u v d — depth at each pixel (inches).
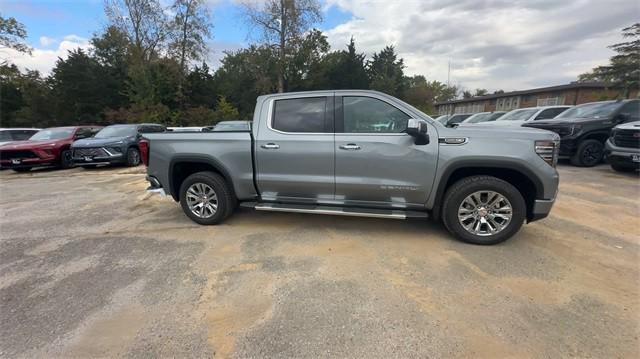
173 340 81.4
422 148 132.4
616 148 274.4
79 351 78.5
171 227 166.6
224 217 165.0
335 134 141.9
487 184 129.3
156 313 92.7
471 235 134.0
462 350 76.2
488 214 132.5
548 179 125.4
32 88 1242.6
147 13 1038.4
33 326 88.3
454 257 124.1
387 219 170.9
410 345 78.2
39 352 78.5
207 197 165.9
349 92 142.6
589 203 193.6
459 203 132.9
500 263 118.6
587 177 270.2
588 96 1193.4
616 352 74.5
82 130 462.9
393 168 136.5
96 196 246.1
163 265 122.7
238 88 1711.4
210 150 158.4
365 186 141.1
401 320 87.4
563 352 74.9
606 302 93.6
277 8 1164.5
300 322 87.4
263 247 137.4
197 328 85.8
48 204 222.7
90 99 1274.6
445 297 97.6
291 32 1194.0
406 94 2162.9
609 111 324.2
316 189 148.9
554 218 167.0
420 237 144.7
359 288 103.5
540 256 123.7
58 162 405.4
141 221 178.1
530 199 133.6
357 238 145.2
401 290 101.9
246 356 75.9
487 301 95.1
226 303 96.9
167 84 1027.9
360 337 81.2
